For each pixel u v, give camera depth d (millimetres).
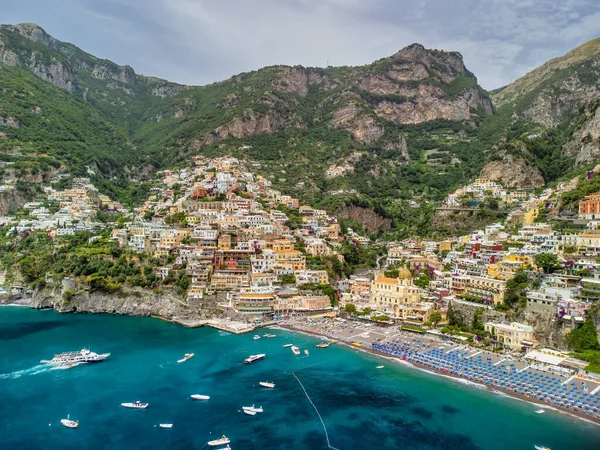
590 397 161375
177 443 142000
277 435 146625
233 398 170875
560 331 198875
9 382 182500
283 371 194625
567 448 136875
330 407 164375
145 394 173625
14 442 141875
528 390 169875
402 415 158500
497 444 140375
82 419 155625
